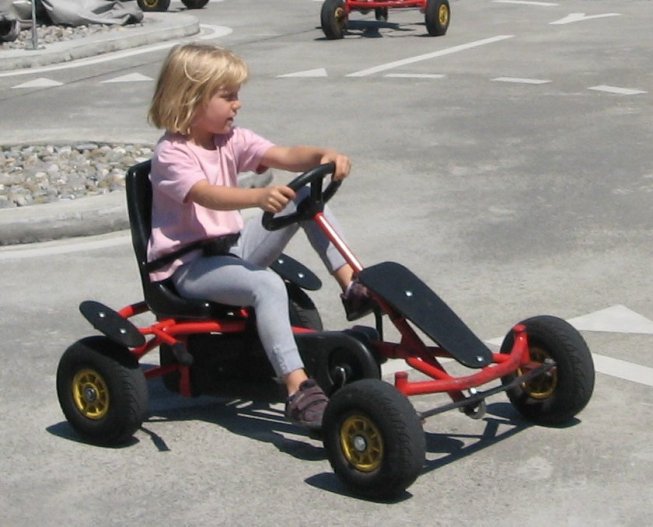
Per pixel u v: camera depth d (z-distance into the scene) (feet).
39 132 43.42
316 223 19.21
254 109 47.42
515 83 51.67
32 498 18.19
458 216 32.89
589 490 17.94
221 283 19.06
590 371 19.35
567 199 34.40
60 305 26.66
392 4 65.51
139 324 25.35
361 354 18.35
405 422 16.97
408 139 41.98
